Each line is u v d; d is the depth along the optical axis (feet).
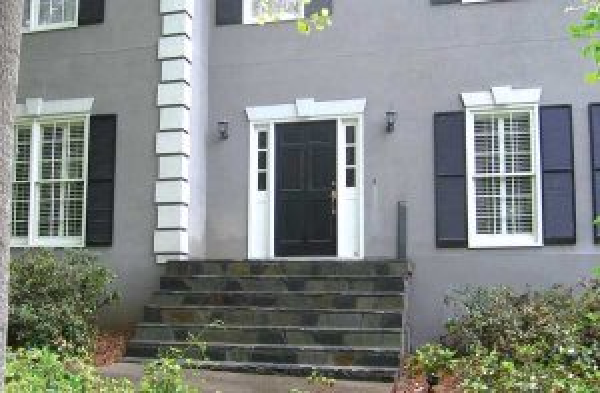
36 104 35.73
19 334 26.99
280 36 35.29
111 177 34.04
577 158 30.91
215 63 36.04
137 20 34.65
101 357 27.96
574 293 29.58
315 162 34.47
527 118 31.94
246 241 34.73
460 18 32.91
